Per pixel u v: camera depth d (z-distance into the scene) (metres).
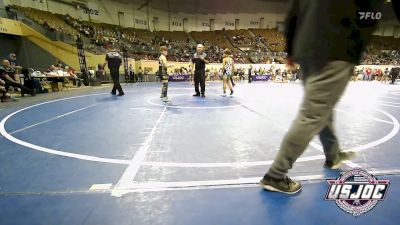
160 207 1.70
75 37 19.86
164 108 6.16
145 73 22.31
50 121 4.74
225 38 36.78
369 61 28.55
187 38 35.69
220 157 2.68
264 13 38.94
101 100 7.96
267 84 17.62
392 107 6.35
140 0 33.19
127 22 32.75
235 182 2.06
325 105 1.62
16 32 16.44
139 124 4.38
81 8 27.77
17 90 11.16
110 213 1.63
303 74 1.80
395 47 35.12
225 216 1.58
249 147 3.02
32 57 17.83
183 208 1.68
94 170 2.35
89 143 3.26
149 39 32.16
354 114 5.27
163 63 7.28
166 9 35.53
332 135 2.15
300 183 1.97
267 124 4.32
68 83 13.93
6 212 1.66
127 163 2.53
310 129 1.65
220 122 4.49
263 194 1.86
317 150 2.86
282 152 1.76
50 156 2.76
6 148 3.08
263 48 34.78
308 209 1.66
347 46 1.52
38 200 1.81
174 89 12.64
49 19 22.17
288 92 10.62
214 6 37.44
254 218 1.56
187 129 3.98
